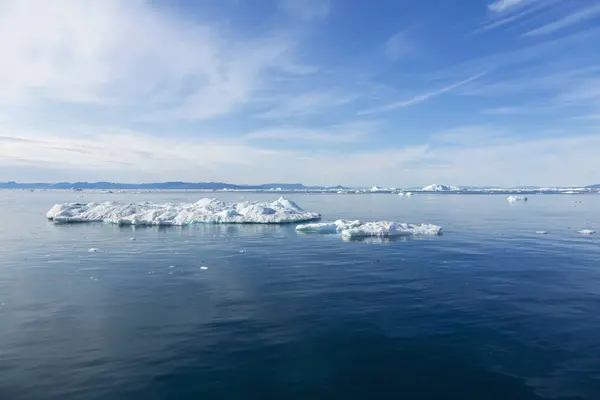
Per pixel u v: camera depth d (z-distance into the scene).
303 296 14.64
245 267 19.67
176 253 23.70
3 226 38.75
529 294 14.78
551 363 9.46
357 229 31.23
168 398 8.08
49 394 8.20
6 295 14.89
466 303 13.74
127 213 44.19
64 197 125.94
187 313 12.85
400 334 11.13
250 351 10.11
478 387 8.48
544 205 79.88
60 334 11.18
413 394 8.27
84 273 18.44
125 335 11.11
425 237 30.61
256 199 114.62
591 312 12.78
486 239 29.30
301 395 8.22
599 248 25.06
